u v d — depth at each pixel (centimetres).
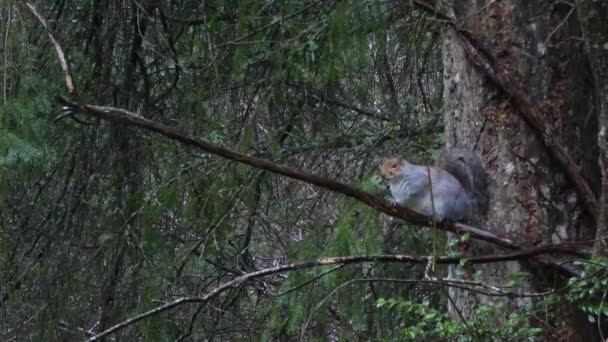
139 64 1283
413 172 769
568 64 746
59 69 1059
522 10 752
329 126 1199
